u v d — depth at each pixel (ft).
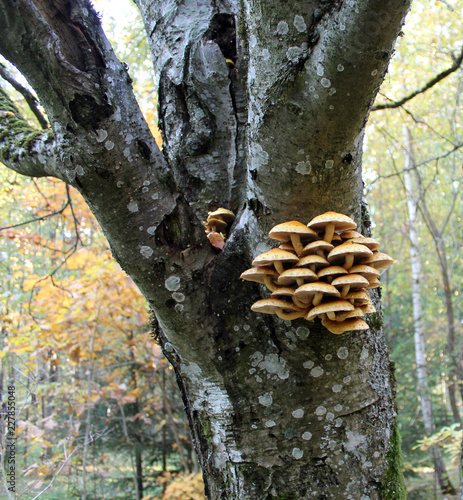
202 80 9.34
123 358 36.63
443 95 34.42
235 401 8.28
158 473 42.32
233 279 7.98
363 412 8.14
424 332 51.37
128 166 7.09
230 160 9.39
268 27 6.00
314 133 6.24
